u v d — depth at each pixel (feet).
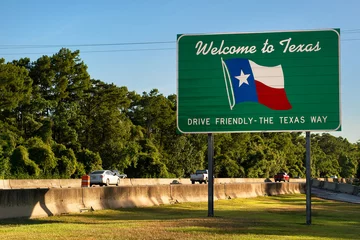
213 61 69.82
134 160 269.64
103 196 80.69
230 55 69.56
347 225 68.64
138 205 88.22
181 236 48.78
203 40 70.23
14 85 236.63
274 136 490.49
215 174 351.87
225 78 69.41
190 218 71.10
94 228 55.01
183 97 69.92
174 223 62.13
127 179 198.59
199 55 70.08
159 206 92.32
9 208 61.98
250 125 68.33
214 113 69.26
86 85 283.18
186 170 328.49
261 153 392.47
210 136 71.77
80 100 288.30
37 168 197.16
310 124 66.85
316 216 82.53
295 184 183.62
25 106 249.96
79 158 235.61
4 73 230.89
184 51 70.38
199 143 346.33
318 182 209.36
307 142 67.00
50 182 163.43
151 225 59.16
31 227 54.90
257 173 390.42
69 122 262.26
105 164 265.13
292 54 68.13
